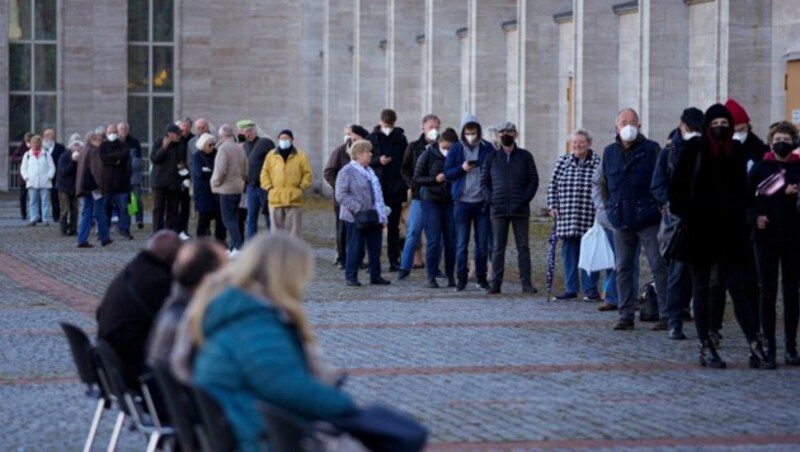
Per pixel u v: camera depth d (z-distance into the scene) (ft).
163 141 105.40
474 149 75.31
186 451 27.50
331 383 25.90
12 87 193.47
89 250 102.94
